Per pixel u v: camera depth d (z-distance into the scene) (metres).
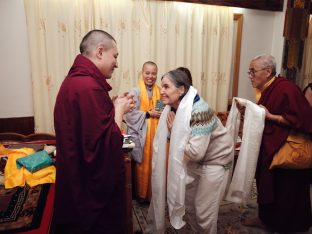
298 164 1.64
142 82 2.24
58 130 1.07
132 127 2.17
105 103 1.05
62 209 1.10
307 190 1.85
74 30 2.54
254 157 1.67
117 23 2.63
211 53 3.03
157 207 1.66
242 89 3.42
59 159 1.08
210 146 1.52
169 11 2.79
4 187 1.29
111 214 1.14
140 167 2.23
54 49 2.53
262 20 3.32
